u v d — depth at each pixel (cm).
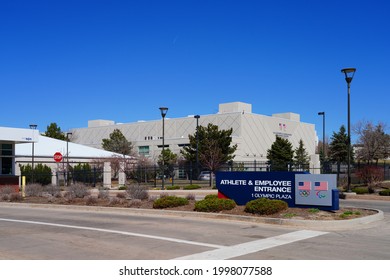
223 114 7781
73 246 1047
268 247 1019
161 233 1223
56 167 4628
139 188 2197
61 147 5334
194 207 1689
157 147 8100
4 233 1255
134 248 1015
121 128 9362
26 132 3192
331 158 6819
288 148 5875
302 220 1348
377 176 2912
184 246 1035
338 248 1002
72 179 4197
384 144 5262
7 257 930
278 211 1516
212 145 4772
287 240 1109
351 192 2636
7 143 3281
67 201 2120
